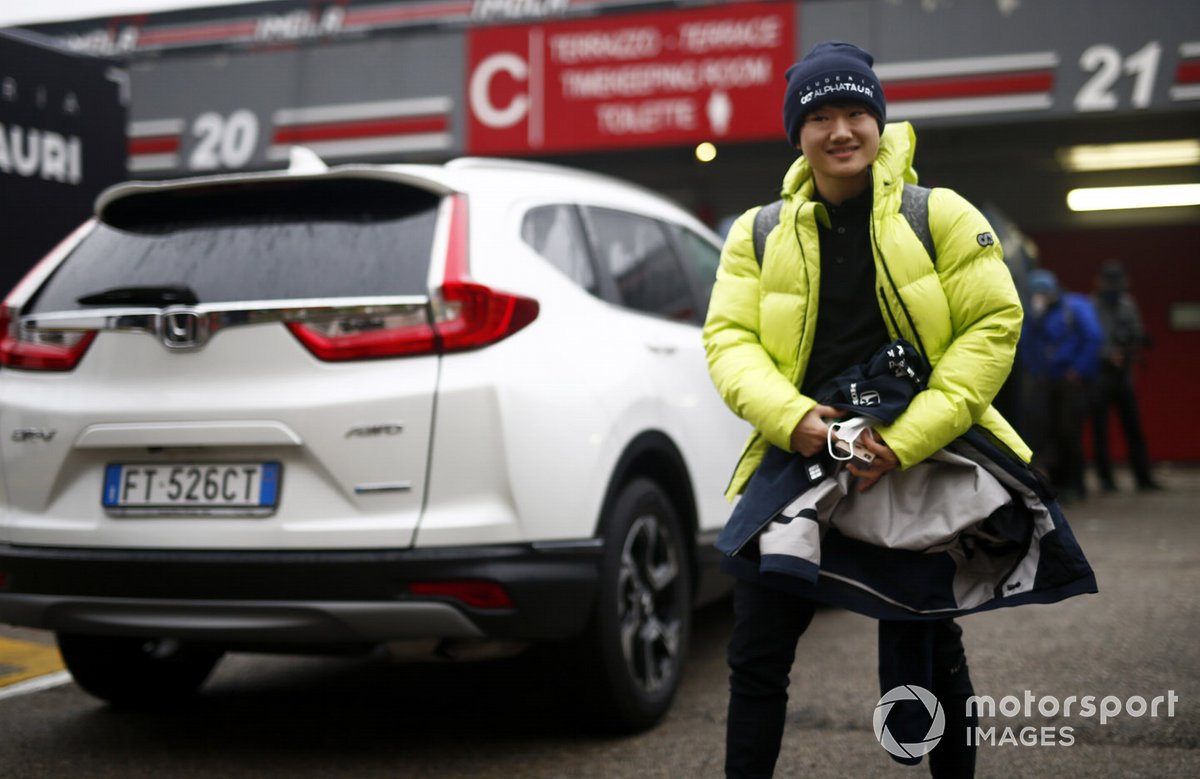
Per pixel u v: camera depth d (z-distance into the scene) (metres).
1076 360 10.28
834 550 2.46
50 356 3.54
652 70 12.80
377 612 3.14
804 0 12.42
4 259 6.93
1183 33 11.62
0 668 4.74
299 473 3.25
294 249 3.46
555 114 13.08
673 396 4.12
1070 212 14.47
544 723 3.91
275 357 3.30
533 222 3.78
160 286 3.43
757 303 2.60
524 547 3.27
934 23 12.12
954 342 2.43
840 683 4.31
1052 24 11.89
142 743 3.76
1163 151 13.53
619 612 3.61
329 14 14.09
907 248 2.43
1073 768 3.33
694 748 3.58
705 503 4.29
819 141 2.48
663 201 4.95
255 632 3.21
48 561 3.38
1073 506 10.03
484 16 13.66
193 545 3.28
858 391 2.40
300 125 13.78
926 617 2.42
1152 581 6.24
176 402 3.33
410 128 13.46
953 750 2.63
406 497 3.20
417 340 3.25
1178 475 13.23
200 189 3.61
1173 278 14.27
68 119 7.33
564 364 3.51
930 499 2.42
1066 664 4.50
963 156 13.75
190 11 14.42
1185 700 3.99
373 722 3.97
